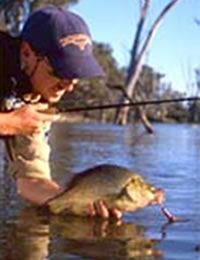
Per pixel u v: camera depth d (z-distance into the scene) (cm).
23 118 134
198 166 340
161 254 123
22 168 167
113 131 1051
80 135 821
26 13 1156
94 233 141
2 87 141
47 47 135
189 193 210
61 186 164
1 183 220
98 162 351
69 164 329
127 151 480
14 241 131
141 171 298
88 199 158
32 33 137
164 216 163
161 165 343
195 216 165
